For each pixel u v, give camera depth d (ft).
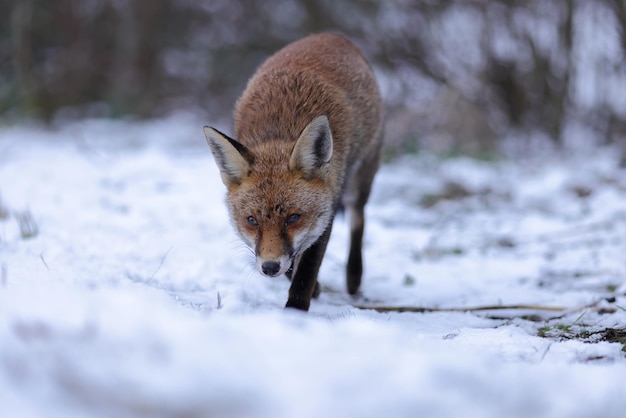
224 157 27.71
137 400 12.37
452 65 90.17
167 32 106.52
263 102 30.58
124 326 16.16
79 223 41.37
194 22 108.78
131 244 36.81
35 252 31.32
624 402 14.90
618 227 46.78
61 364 13.46
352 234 34.88
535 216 51.85
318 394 13.24
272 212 26.45
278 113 29.94
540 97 85.76
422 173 65.92
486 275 38.45
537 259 41.60
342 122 30.48
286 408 12.57
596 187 57.82
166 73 107.34
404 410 12.80
